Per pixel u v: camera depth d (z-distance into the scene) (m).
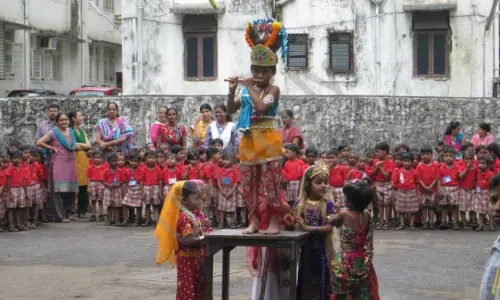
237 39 23.52
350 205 6.84
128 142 16.06
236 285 9.47
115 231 14.28
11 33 29.12
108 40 36.53
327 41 23.34
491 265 4.85
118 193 14.99
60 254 11.71
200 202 7.54
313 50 23.42
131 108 19.67
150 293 9.06
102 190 15.43
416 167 14.68
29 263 11.01
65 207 15.77
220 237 6.89
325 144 19.62
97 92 28.25
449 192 14.23
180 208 7.46
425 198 14.43
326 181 7.30
